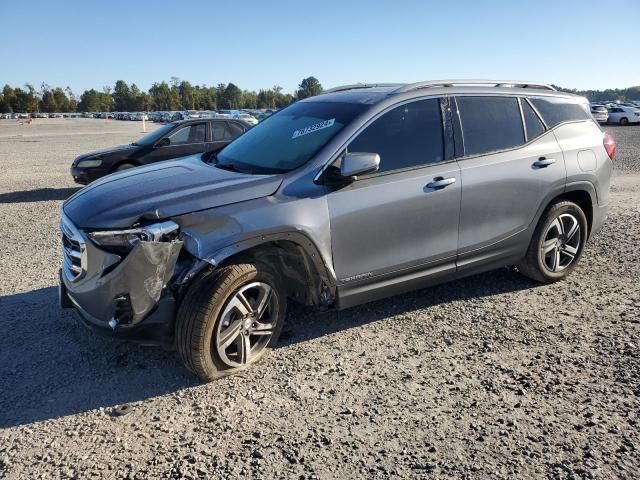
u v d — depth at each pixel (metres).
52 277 5.76
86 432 3.14
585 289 5.16
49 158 20.58
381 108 4.21
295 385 3.59
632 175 12.66
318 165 3.91
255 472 2.79
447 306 4.83
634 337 4.15
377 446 2.97
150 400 3.45
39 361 3.95
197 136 11.58
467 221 4.52
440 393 3.47
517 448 2.93
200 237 3.44
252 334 3.79
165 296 3.46
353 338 4.26
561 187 5.04
